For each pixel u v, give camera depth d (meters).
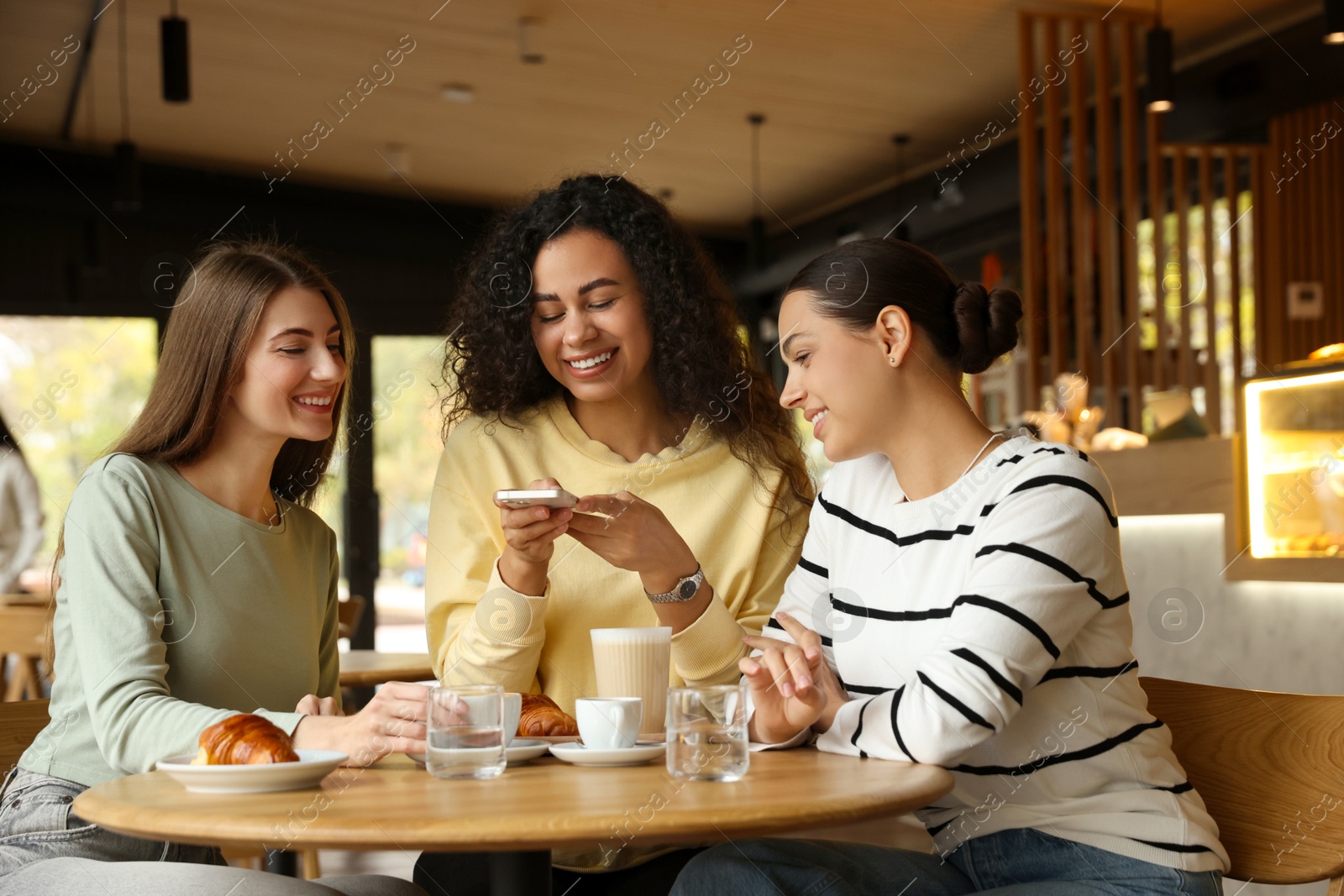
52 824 1.29
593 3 4.91
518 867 1.15
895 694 1.21
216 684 1.43
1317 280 5.29
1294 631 2.49
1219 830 1.31
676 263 1.73
